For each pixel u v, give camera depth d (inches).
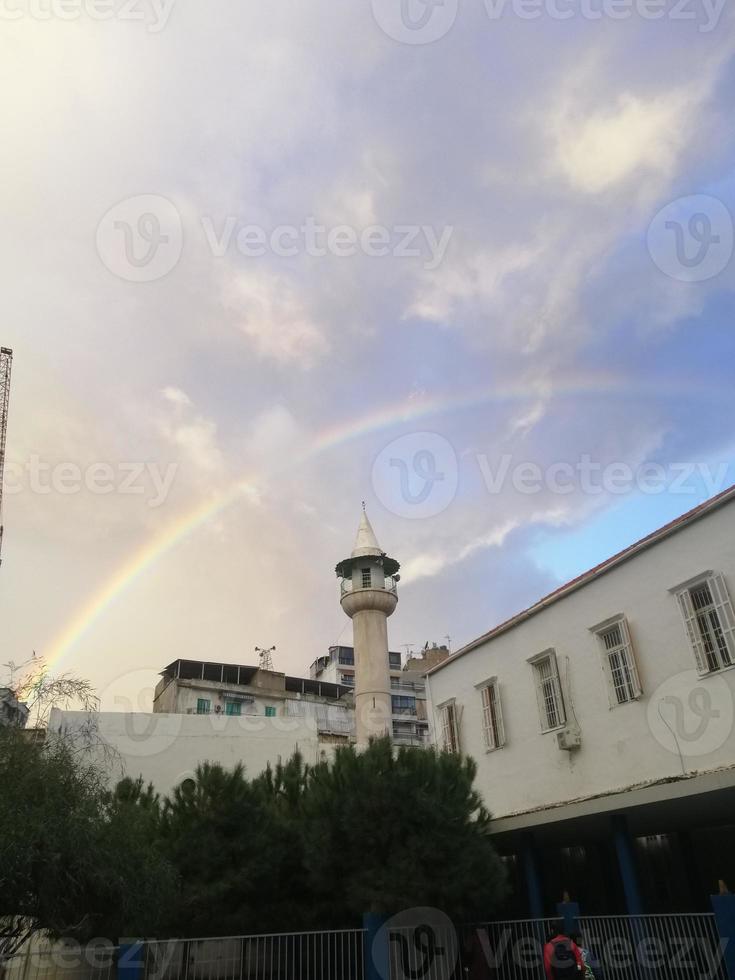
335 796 555.8
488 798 773.3
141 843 478.6
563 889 799.1
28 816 411.5
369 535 1625.2
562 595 714.8
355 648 1518.2
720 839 653.3
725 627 540.1
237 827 575.2
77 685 590.9
